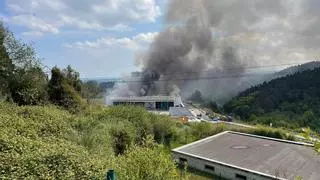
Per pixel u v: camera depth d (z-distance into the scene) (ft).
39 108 57.98
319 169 60.64
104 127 63.41
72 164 29.35
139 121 87.51
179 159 76.02
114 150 59.72
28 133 40.50
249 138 88.48
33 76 77.30
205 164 70.03
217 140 87.25
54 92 80.64
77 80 100.42
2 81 71.41
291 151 72.95
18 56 77.46
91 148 46.96
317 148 9.81
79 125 59.11
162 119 99.86
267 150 74.79
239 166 64.49
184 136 106.42
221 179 65.05
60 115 59.57
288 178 57.06
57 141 41.45
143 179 28.35
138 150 31.22
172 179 29.81
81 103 85.51
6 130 37.24
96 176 27.76
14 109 54.13
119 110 87.97
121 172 28.04
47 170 27.20
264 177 59.06
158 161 29.53
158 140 95.86
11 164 26.63
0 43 74.90
